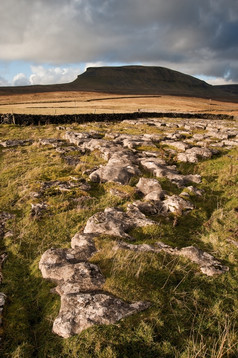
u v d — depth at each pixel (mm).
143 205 10516
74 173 14453
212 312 5879
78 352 4707
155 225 9094
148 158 16734
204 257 7648
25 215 10141
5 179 13633
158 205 10797
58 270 6742
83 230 9094
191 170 16344
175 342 5133
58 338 5074
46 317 5660
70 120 34656
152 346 4926
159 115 47969
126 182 13070
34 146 20109
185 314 5715
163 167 15266
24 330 5426
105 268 6738
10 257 7984
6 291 6543
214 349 4988
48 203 10742
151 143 20672
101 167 14320
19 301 6223
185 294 6203
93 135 23516
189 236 9164
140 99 130875
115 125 33125
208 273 6996
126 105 80312
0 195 11867
